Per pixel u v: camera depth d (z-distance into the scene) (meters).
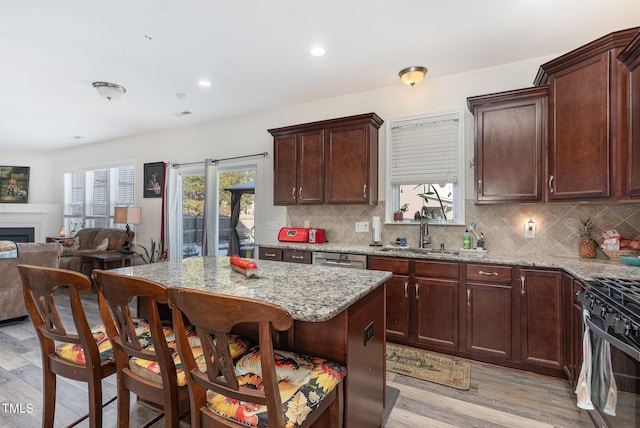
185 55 2.88
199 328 1.01
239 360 1.36
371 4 2.17
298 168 3.76
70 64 3.05
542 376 2.41
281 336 1.48
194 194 5.21
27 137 6.00
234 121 4.71
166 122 5.01
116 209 5.46
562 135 2.43
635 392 1.31
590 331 1.68
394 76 3.32
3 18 2.30
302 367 1.28
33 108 4.32
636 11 2.23
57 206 7.32
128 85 3.55
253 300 0.91
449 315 2.71
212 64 3.06
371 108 3.70
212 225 4.85
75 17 2.30
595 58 2.22
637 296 1.43
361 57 2.93
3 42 2.64
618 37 2.09
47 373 1.63
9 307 3.52
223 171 4.86
